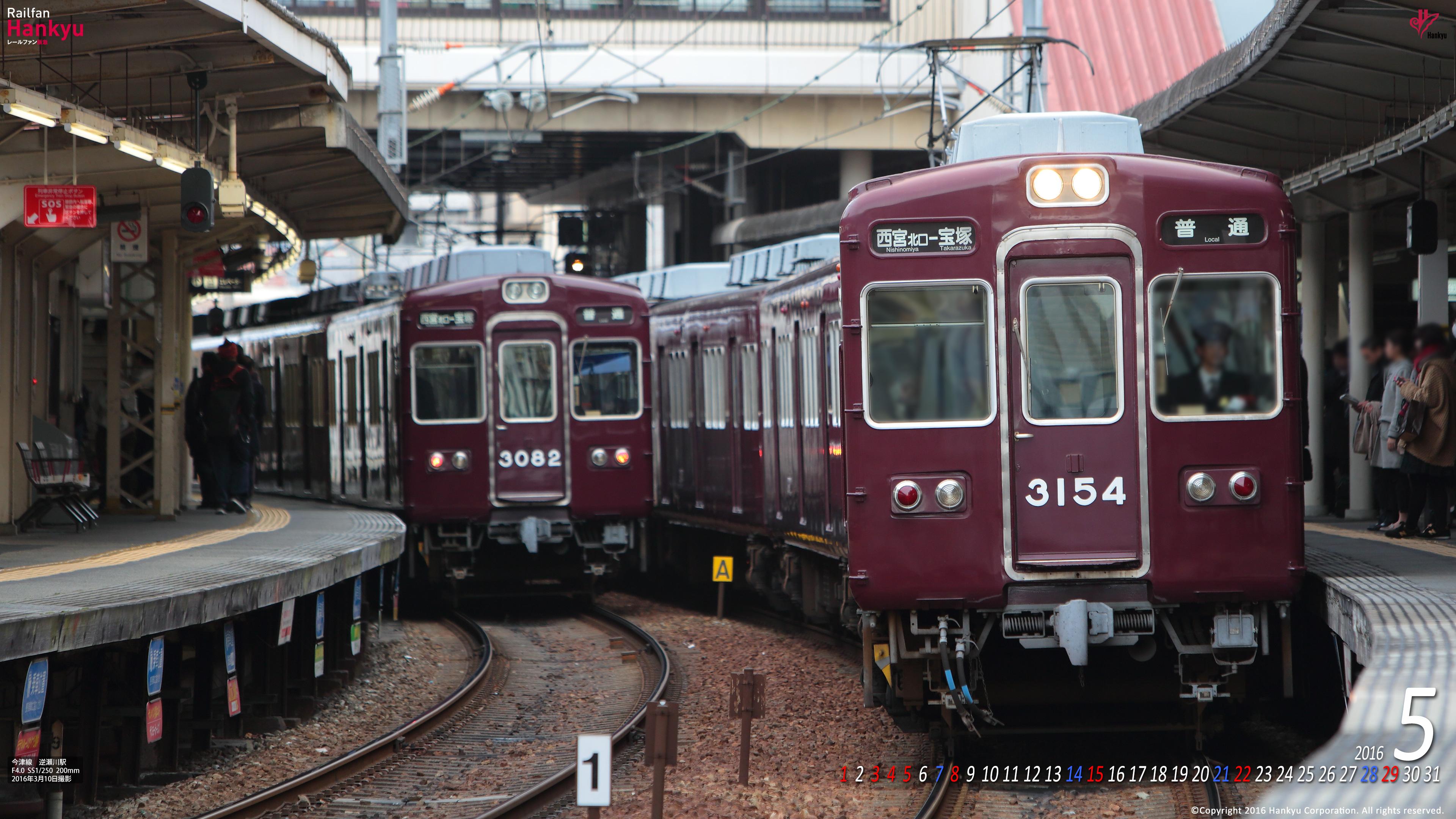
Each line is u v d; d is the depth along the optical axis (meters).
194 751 41.47
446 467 67.56
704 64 123.81
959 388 34.50
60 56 44.22
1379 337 50.84
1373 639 28.77
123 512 68.88
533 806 34.03
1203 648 34.75
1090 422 34.31
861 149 126.69
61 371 69.12
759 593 70.56
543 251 74.19
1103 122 40.91
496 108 115.38
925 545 34.44
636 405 69.25
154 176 55.38
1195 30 113.94
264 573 39.44
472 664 58.06
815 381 51.03
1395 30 44.09
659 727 30.36
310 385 86.44
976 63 115.75
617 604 76.06
